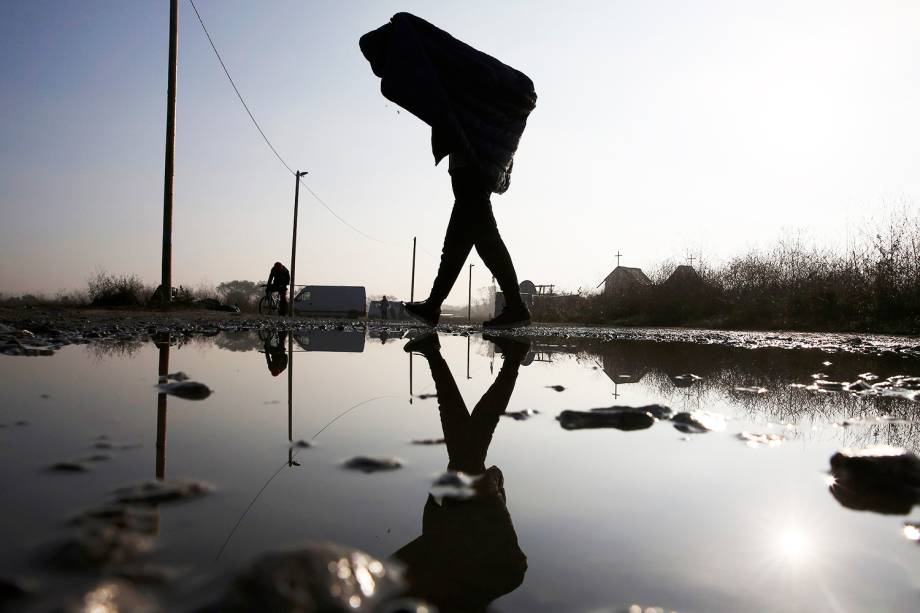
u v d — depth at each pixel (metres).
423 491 0.96
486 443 1.34
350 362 3.10
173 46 11.59
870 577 0.69
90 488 0.90
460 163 5.27
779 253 13.98
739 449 1.33
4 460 1.06
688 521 0.87
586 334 7.08
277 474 1.02
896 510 0.93
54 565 0.61
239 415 1.56
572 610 0.59
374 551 0.70
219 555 0.66
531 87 5.15
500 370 2.89
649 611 0.58
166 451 1.16
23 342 3.68
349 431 1.41
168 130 11.52
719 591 0.65
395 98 4.79
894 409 1.88
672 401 1.99
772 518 0.89
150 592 0.56
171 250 11.65
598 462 1.20
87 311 10.18
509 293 6.38
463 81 4.83
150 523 0.76
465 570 0.66
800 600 0.63
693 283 15.69
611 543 0.77
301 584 0.52
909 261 10.40
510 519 0.85
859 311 10.77
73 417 1.47
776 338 6.92
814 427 1.58
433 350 4.05
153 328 5.86
